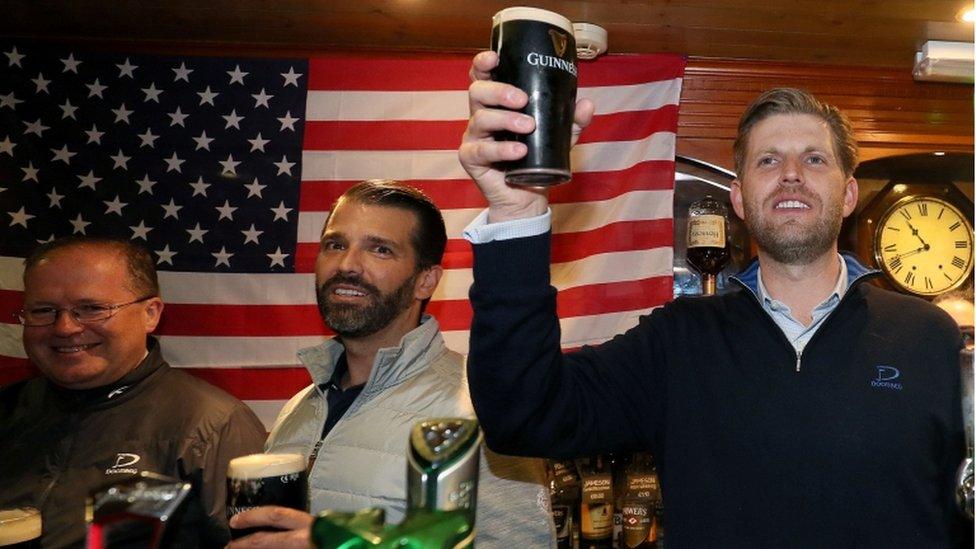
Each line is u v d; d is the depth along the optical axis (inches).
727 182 106.4
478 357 40.8
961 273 102.3
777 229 52.3
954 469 47.2
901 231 103.6
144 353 73.4
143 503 24.0
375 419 55.1
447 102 104.3
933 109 105.2
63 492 65.7
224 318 103.0
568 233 101.3
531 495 52.4
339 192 103.9
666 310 57.6
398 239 59.7
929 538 45.6
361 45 105.7
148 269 74.4
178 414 69.2
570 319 99.7
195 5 95.3
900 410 47.8
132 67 106.0
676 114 102.3
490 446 44.7
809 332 52.3
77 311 69.3
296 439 60.6
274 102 105.3
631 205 100.9
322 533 20.3
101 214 104.0
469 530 21.3
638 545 90.5
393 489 51.4
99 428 69.1
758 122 56.7
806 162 53.7
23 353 101.8
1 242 103.3
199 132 105.4
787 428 48.5
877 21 92.9
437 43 104.0
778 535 46.4
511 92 32.5
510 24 33.6
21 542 39.8
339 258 59.0
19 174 104.3
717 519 47.9
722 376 51.6
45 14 99.0
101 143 105.3
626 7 91.1
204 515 65.2
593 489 90.1
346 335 59.7
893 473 46.4
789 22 93.8
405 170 103.6
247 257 103.7
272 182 104.5
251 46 106.7
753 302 53.8
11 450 69.9
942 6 88.6
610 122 102.3
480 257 39.9
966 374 34.5
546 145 32.9
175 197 104.6
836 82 105.3
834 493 46.5
